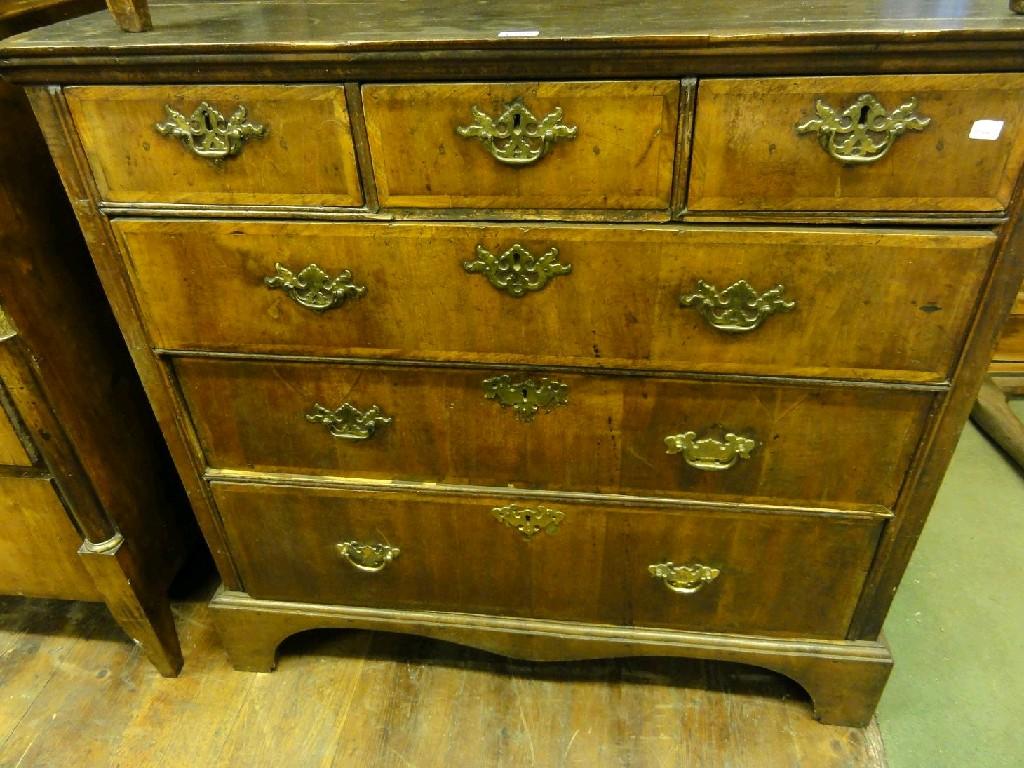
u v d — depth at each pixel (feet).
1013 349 5.87
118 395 3.66
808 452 2.93
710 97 2.26
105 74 2.43
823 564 3.22
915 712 3.74
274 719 3.82
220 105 2.46
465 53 2.25
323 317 2.85
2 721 3.82
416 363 2.93
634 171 2.42
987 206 2.33
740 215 2.45
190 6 3.12
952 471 5.32
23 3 3.12
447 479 3.26
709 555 3.29
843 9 2.45
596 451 3.07
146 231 2.74
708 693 3.88
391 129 2.43
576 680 3.96
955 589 4.39
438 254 2.64
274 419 3.20
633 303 2.66
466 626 3.70
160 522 4.01
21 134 3.04
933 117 2.22
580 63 2.25
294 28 2.52
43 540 3.65
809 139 2.29
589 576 3.46
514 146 2.41
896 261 2.45
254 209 2.64
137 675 4.05
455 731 3.74
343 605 3.81
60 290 3.26
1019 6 2.24
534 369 2.89
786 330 2.63
